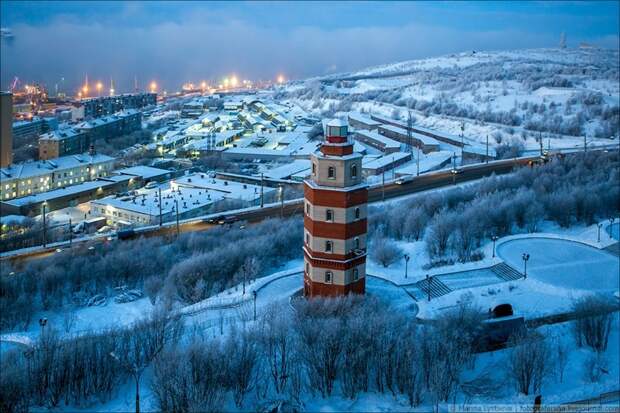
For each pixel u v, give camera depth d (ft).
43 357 350.23
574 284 508.12
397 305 463.83
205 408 314.14
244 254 598.34
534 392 349.00
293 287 503.20
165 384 325.83
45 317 523.29
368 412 331.77
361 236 445.37
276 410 328.90
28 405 333.21
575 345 402.72
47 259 613.11
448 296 470.80
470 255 579.07
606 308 406.41
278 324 381.40
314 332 364.17
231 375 340.59
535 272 524.11
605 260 556.92
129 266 596.70
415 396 338.13
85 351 355.36
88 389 347.56
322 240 439.22
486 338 391.04
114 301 553.23
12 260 647.15
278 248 635.66
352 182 436.76
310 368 357.00
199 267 566.36
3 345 434.30
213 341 365.40
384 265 565.94
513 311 446.19
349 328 367.04
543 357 353.31
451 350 350.64
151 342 379.35
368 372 356.18
